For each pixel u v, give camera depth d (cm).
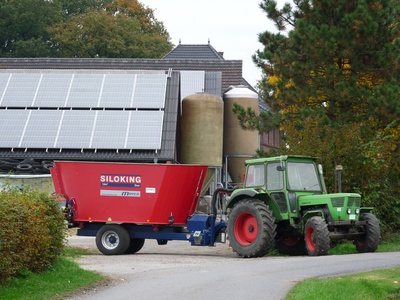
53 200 1809
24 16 8050
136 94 4400
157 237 2669
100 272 1852
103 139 4122
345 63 3309
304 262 2039
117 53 7912
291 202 2445
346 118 3142
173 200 2652
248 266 1981
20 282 1567
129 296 1448
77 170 2705
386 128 2938
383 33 3238
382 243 2812
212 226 2606
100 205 2689
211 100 4519
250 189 2478
